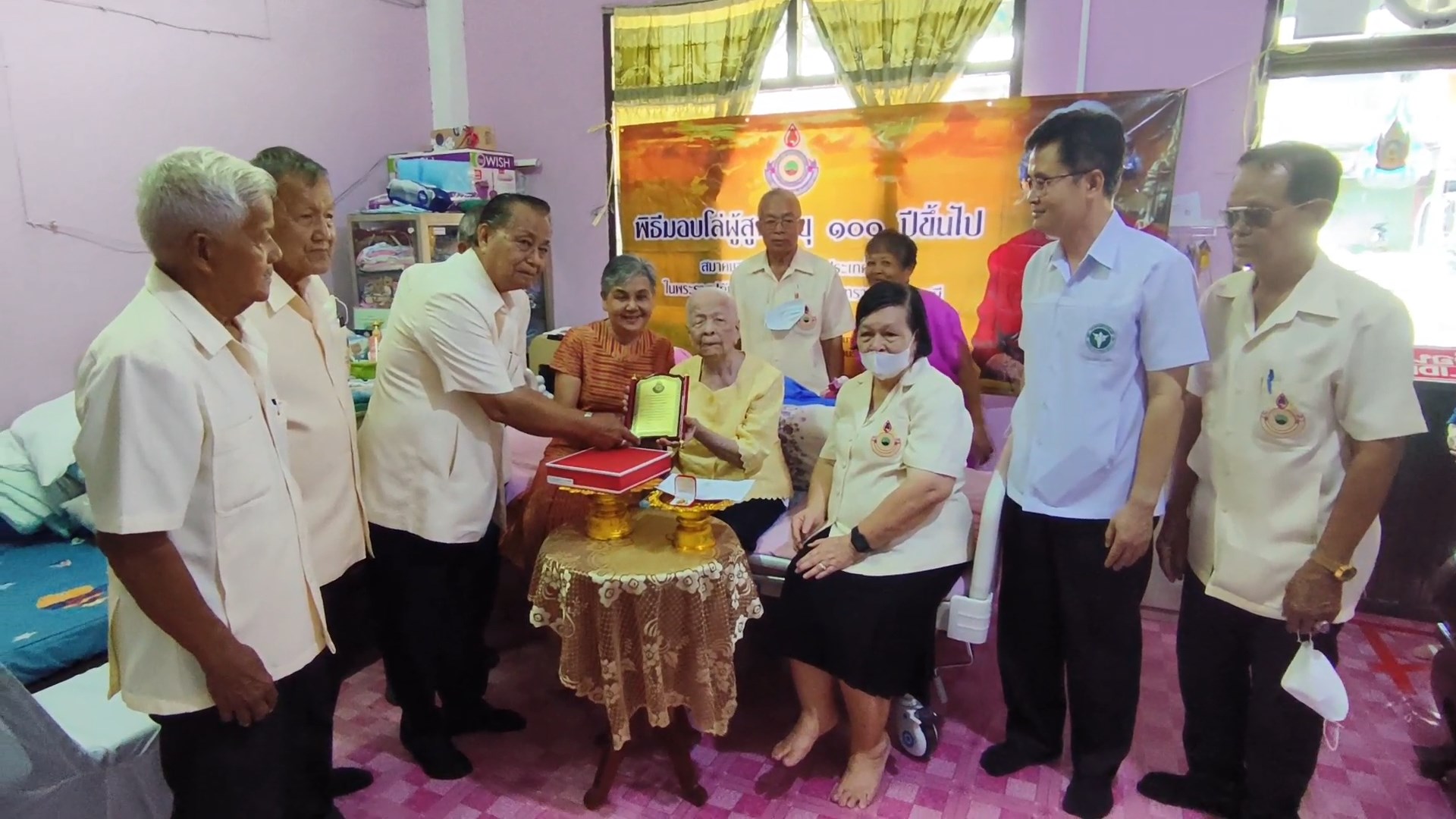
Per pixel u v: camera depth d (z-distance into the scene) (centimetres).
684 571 180
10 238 275
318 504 179
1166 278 172
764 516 229
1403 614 292
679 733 201
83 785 163
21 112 275
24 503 263
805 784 211
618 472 186
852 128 331
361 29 388
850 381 220
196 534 127
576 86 404
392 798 206
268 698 130
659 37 374
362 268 374
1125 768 215
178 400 119
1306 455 166
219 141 334
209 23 325
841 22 337
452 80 424
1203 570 185
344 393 188
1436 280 272
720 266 366
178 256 123
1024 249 314
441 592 204
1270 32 285
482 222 195
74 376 296
